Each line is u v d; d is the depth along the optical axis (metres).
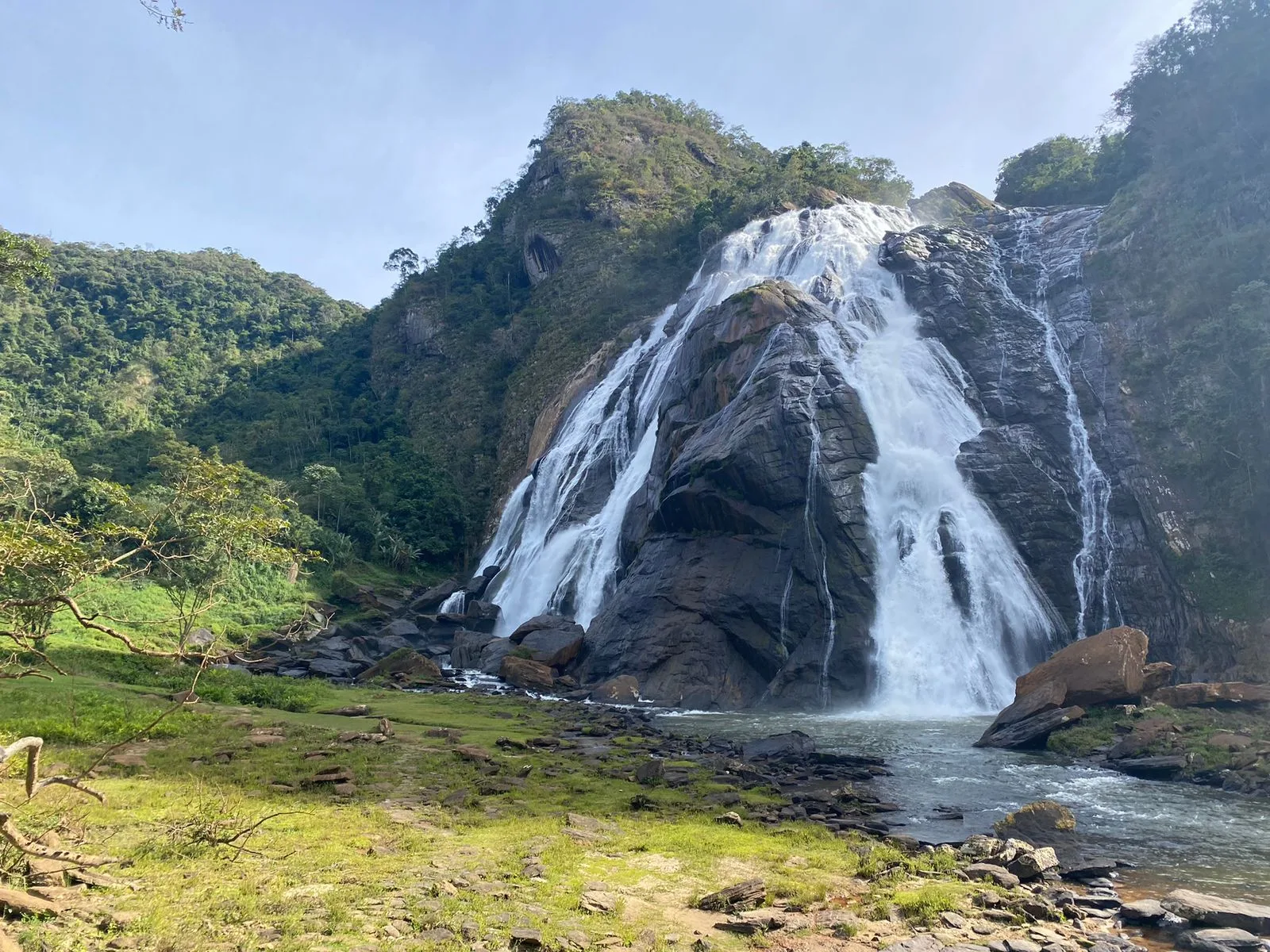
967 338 45.03
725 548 36.22
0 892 7.13
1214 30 46.41
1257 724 19.78
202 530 13.84
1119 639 23.16
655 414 52.56
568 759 18.23
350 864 9.76
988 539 34.09
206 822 10.58
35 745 7.03
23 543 9.45
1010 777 17.78
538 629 39.09
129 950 6.63
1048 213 55.25
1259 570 30.98
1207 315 38.62
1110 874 11.23
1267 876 11.30
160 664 30.88
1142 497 35.19
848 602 32.75
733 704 31.42
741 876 10.24
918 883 10.28
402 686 34.06
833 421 37.28
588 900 8.91
